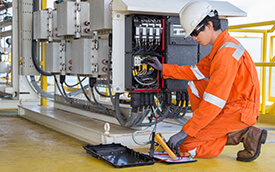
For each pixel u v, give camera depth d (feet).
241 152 10.03
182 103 12.03
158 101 11.88
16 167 9.36
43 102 21.17
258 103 9.75
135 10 10.24
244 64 9.48
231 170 9.12
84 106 15.47
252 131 9.77
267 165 9.69
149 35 10.72
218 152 10.07
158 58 11.19
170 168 9.25
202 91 10.42
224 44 9.37
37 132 14.85
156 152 10.78
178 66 10.61
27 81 23.82
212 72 9.44
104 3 12.07
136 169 9.14
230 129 9.68
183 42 11.16
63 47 15.19
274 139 13.61
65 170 9.09
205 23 9.48
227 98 9.20
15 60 23.84
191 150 10.03
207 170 9.10
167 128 12.96
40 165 9.57
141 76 10.82
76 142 12.79
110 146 11.11
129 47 10.69
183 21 9.71
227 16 12.19
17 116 19.92
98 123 13.83
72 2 14.47
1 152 11.13
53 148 11.75
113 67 10.80
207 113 9.13
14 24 23.61
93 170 9.08
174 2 11.00
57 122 15.30
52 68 15.37
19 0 22.66
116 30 10.77
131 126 11.60
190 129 9.42
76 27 14.38
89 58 13.21
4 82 35.73
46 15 16.90
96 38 13.00
